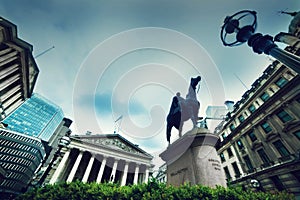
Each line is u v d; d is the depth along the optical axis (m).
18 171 26.31
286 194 3.54
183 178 4.70
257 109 20.62
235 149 24.09
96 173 36.00
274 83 19.66
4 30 17.94
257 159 19.67
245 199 3.02
